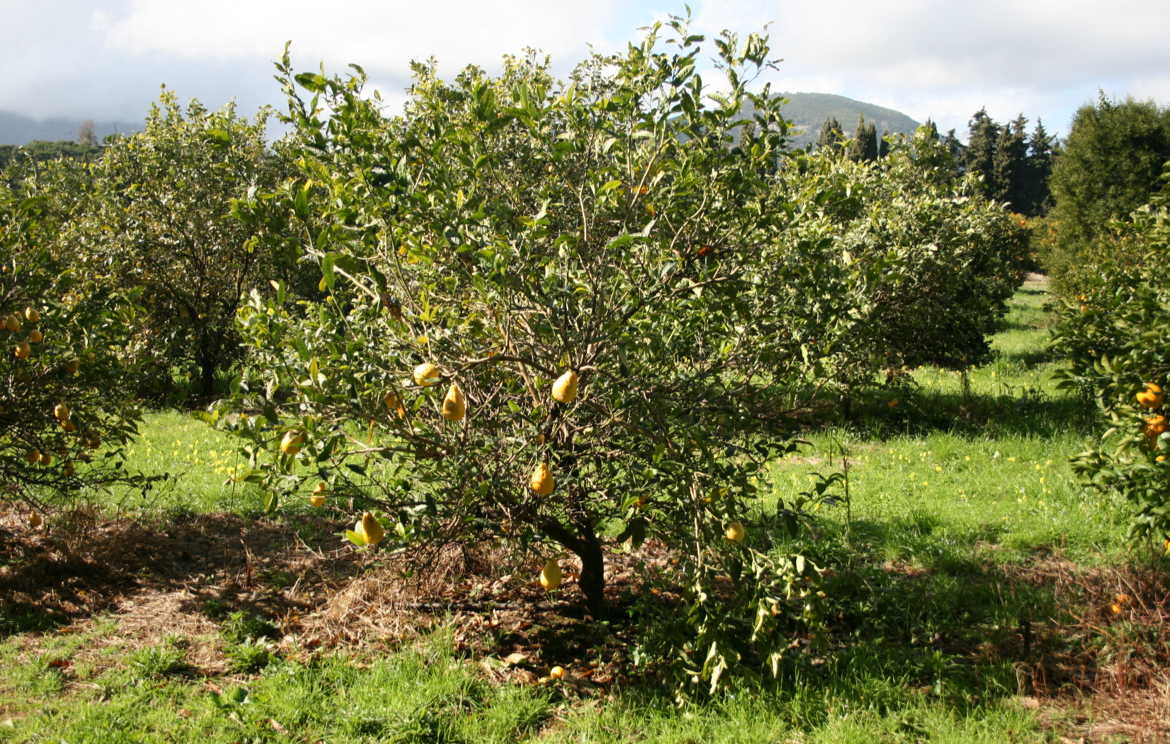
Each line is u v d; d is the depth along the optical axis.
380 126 3.80
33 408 4.75
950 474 7.23
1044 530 5.49
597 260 3.78
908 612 4.33
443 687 3.58
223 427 3.03
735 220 3.86
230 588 4.94
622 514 3.64
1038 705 3.42
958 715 3.35
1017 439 8.19
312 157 3.59
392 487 3.65
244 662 3.91
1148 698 3.37
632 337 3.37
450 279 3.76
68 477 5.23
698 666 3.52
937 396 10.64
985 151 53.44
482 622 4.41
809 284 3.68
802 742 3.19
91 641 4.18
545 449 3.29
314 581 5.05
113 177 13.05
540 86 3.67
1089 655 3.79
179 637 4.23
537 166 5.06
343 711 3.38
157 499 6.54
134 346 5.69
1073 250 16.98
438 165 3.37
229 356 12.71
